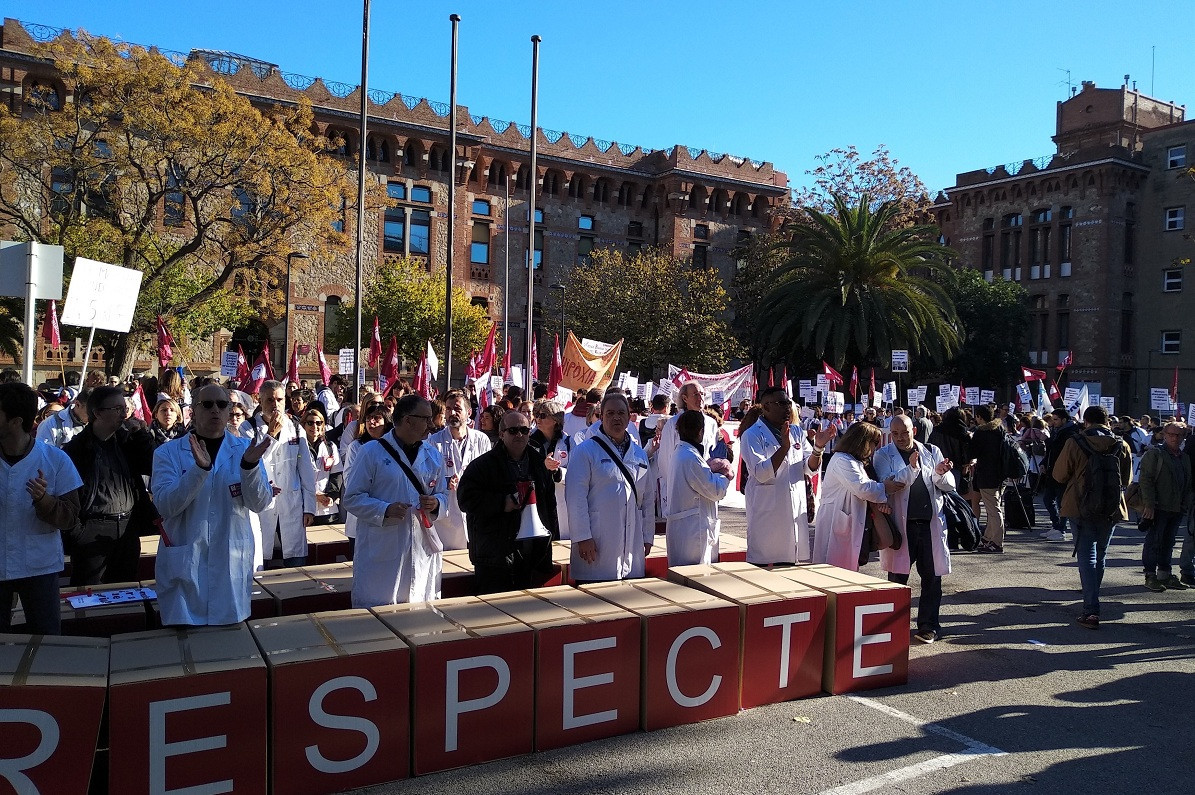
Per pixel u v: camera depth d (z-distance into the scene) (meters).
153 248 28.97
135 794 3.95
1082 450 8.13
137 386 11.66
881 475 7.34
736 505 16.14
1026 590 9.73
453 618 5.09
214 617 4.82
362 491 5.63
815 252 37.91
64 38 25.75
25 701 3.80
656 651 5.27
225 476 4.90
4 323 29.77
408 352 37.53
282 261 29.59
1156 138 51.84
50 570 4.95
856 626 6.04
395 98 42.03
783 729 5.34
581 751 4.96
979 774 4.79
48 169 28.08
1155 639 7.70
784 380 22.55
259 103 37.88
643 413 13.68
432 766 4.62
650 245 48.72
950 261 57.62
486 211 45.66
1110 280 51.09
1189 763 5.01
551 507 6.70
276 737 4.22
